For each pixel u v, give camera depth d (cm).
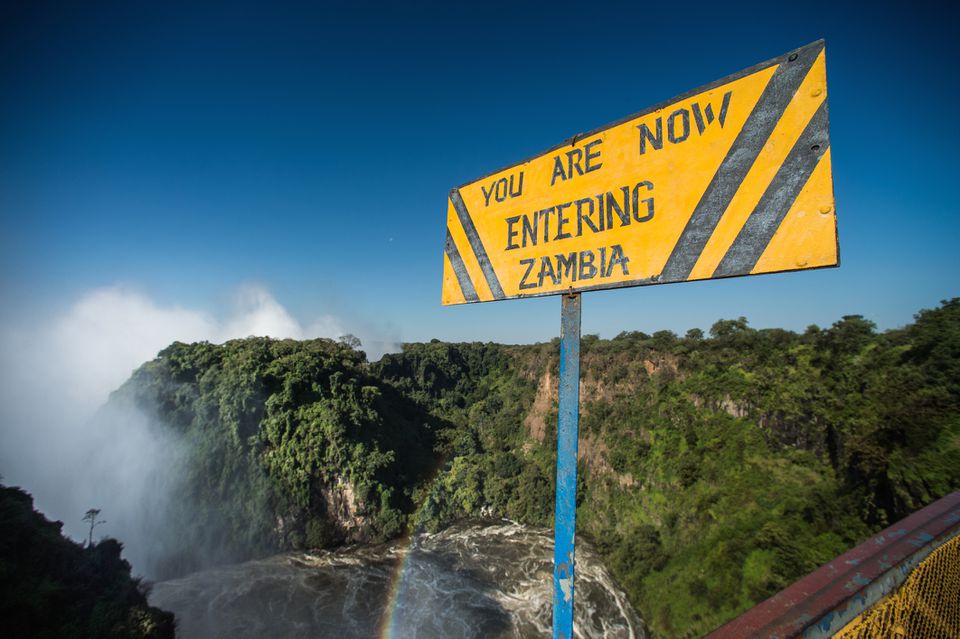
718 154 205
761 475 3969
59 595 2109
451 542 4478
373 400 5850
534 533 4678
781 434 4153
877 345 3884
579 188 253
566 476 236
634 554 3866
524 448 6512
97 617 2122
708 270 202
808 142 182
